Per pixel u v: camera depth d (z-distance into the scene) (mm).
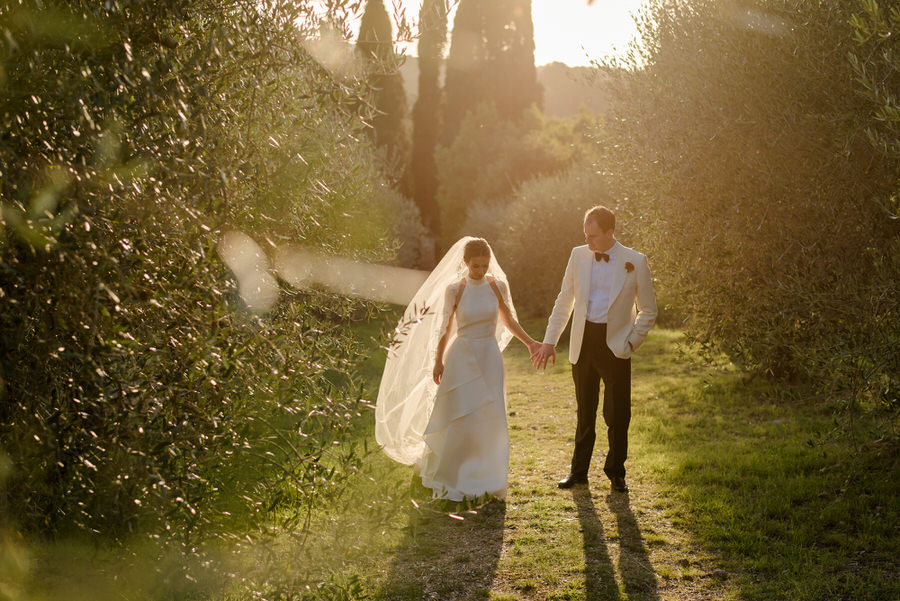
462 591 3434
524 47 33094
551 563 3758
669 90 6961
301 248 2854
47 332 1612
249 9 2070
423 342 5262
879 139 4070
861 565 3584
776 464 5203
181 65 1913
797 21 5441
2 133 1526
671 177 6977
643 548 3943
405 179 33438
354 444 2494
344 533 2373
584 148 23109
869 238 5492
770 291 6156
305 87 2291
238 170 2041
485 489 4660
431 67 34031
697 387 8266
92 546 2209
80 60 1681
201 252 1835
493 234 21844
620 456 4883
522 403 8180
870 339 4059
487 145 27219
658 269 7754
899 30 3586
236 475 2508
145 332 1809
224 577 2238
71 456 1721
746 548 3861
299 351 2318
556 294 16828
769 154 5973
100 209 1646
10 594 1673
